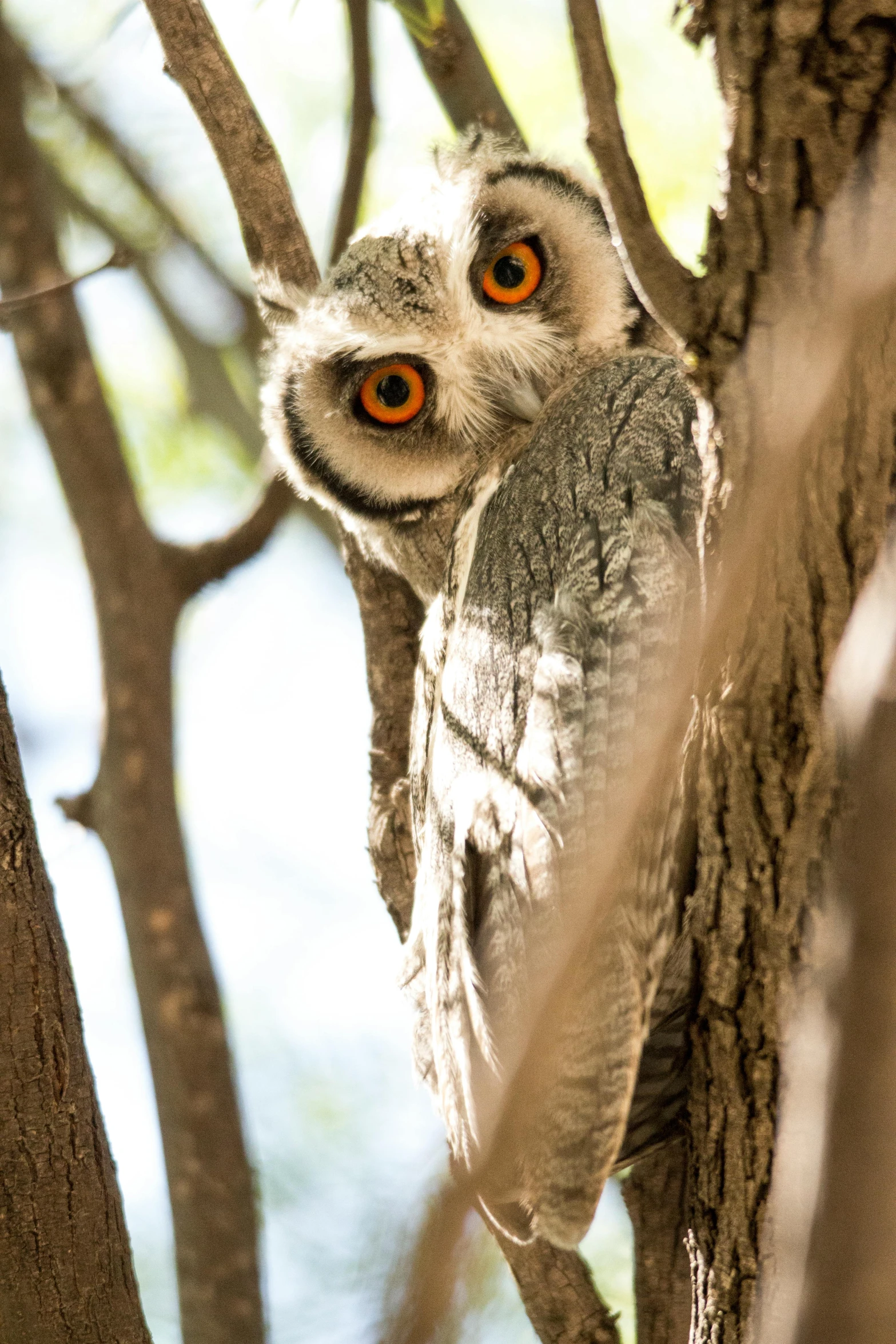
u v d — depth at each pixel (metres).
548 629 7.33
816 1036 4.15
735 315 5.33
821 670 5.60
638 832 6.55
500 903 7.25
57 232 10.92
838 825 5.80
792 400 5.17
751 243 5.22
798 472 5.15
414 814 9.03
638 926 6.66
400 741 9.70
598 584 7.27
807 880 5.96
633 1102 7.62
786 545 5.47
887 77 4.95
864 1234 3.82
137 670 10.58
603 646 7.09
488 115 11.04
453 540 9.47
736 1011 6.34
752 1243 6.44
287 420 10.66
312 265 10.36
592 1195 6.75
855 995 3.88
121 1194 7.04
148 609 10.70
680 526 7.20
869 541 5.37
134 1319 6.88
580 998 6.63
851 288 4.67
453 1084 7.54
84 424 10.66
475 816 7.53
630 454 7.62
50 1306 6.67
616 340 9.95
